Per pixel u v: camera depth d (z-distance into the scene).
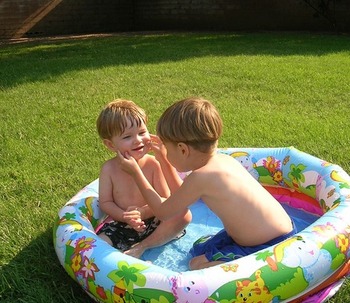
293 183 3.24
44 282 2.52
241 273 2.07
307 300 2.24
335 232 2.32
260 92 6.26
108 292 2.14
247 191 2.43
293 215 3.25
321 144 4.29
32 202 3.45
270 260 2.13
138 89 6.66
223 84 6.77
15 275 2.54
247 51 9.55
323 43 10.30
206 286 2.02
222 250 2.55
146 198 2.59
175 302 2.01
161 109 5.64
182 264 2.76
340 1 12.71
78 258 2.30
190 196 2.46
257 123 4.98
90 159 4.17
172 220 2.88
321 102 5.71
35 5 14.56
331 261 2.23
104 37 13.45
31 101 6.20
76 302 2.37
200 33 13.70
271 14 14.07
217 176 2.41
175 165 2.49
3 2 13.97
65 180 3.79
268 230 2.44
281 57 8.66
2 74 7.96
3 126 5.14
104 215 3.01
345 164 3.85
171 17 15.88
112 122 2.72
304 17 13.47
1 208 3.35
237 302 2.02
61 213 2.73
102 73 7.80
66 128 5.04
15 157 4.27
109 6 16.06
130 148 2.75
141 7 16.41
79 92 6.60
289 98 5.93
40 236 2.95
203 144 2.37
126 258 2.21
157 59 8.98
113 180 2.93
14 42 13.13
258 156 3.43
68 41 12.70
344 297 2.33
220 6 14.88
